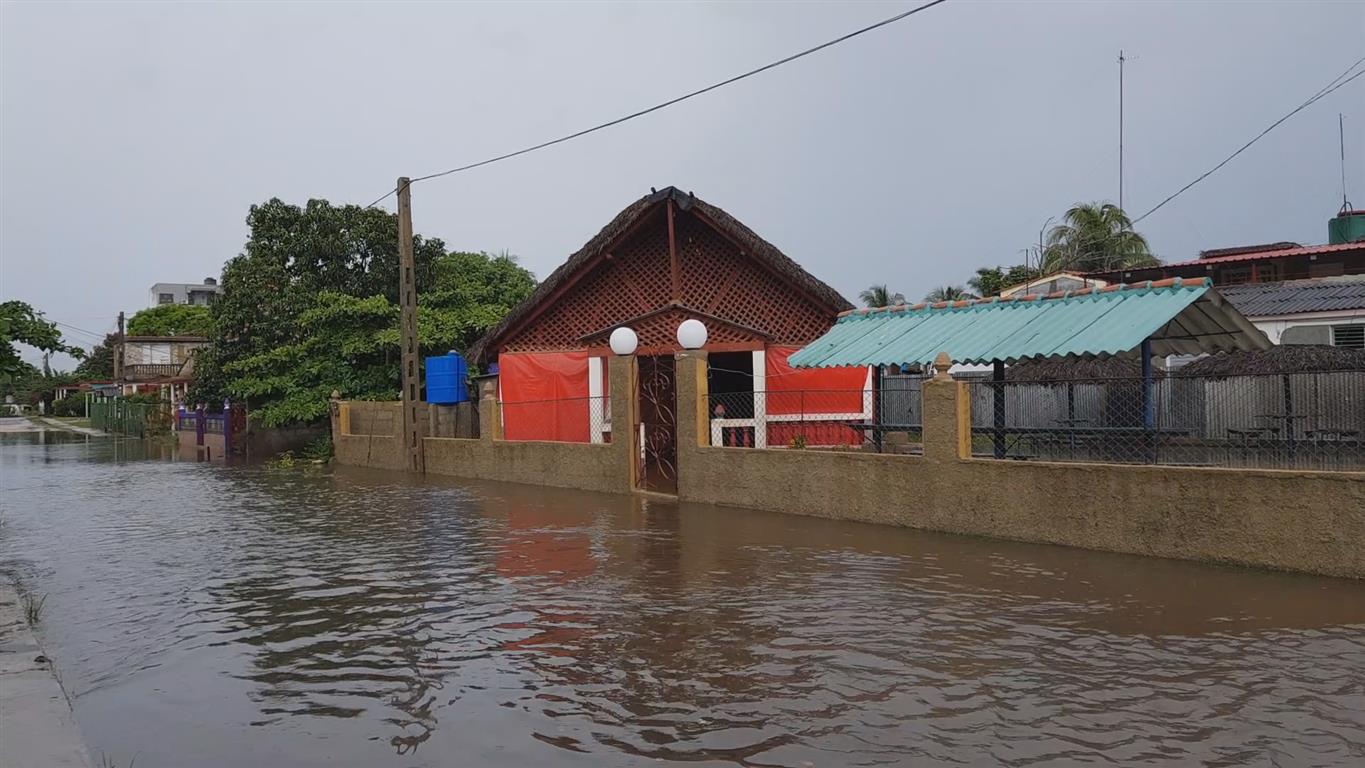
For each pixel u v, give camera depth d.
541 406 18.42
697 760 4.35
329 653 6.35
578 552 9.82
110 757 4.62
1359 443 9.29
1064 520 9.30
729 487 12.95
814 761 4.30
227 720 5.11
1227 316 11.57
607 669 5.78
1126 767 4.16
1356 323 20.00
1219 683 5.26
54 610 7.90
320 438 27.36
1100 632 6.34
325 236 29.20
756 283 17.09
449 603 7.71
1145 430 10.05
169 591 8.58
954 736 4.55
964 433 10.27
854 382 16.23
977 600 7.29
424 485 17.92
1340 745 4.37
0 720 4.94
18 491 18.59
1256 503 8.01
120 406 49.53
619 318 18.11
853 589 7.75
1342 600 6.95
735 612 7.07
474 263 32.16
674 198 16.73
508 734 4.75
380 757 4.52
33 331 14.28
